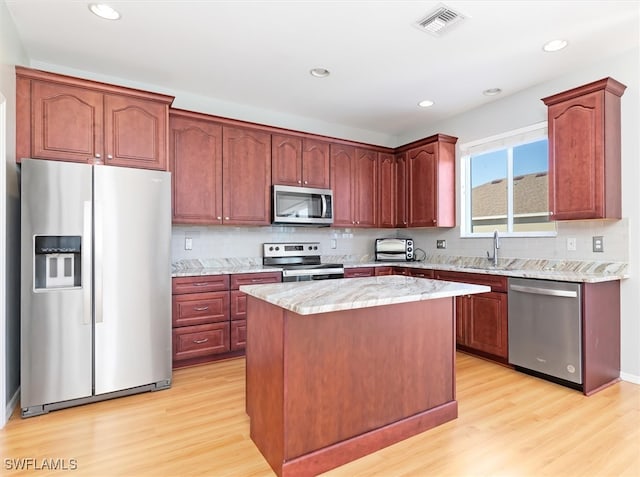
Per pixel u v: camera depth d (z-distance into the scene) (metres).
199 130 3.49
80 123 2.59
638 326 2.75
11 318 2.35
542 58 2.90
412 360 2.11
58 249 2.36
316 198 4.11
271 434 1.77
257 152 3.82
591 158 2.74
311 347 1.75
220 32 2.54
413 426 2.06
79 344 2.39
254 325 1.99
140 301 2.61
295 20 2.40
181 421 2.21
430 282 2.33
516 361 3.02
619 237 2.83
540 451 1.89
